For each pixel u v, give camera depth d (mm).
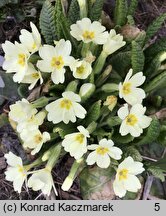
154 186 203
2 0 214
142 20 235
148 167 187
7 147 200
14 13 220
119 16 187
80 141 163
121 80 180
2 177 206
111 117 172
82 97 169
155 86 181
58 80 160
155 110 192
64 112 161
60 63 161
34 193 206
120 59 179
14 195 205
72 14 189
